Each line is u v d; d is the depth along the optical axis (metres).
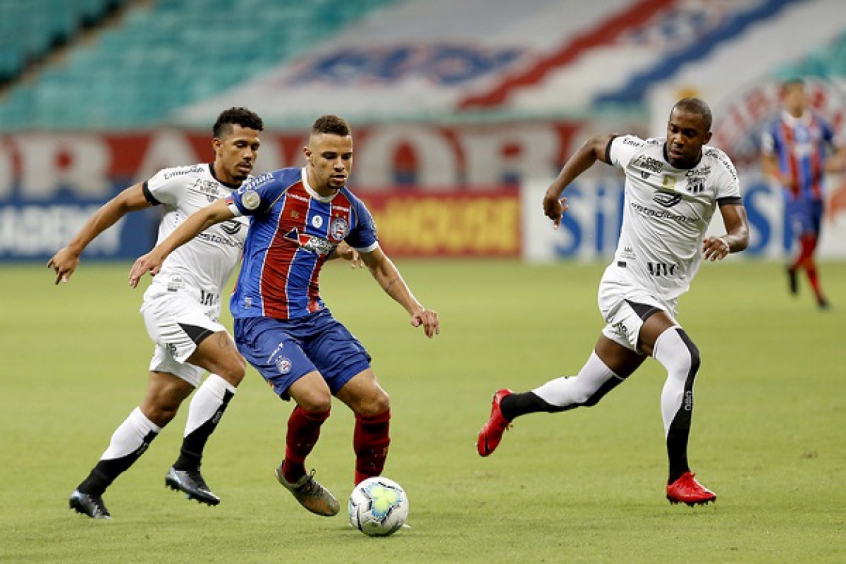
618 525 23.47
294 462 24.14
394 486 22.92
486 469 29.84
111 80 137.12
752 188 98.38
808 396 39.22
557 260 103.00
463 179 109.06
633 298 25.94
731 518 23.86
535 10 136.00
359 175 110.88
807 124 62.84
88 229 26.14
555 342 54.47
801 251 64.44
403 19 139.12
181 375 26.00
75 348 55.78
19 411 39.28
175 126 114.44
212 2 144.38
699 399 39.00
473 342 55.06
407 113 121.62
